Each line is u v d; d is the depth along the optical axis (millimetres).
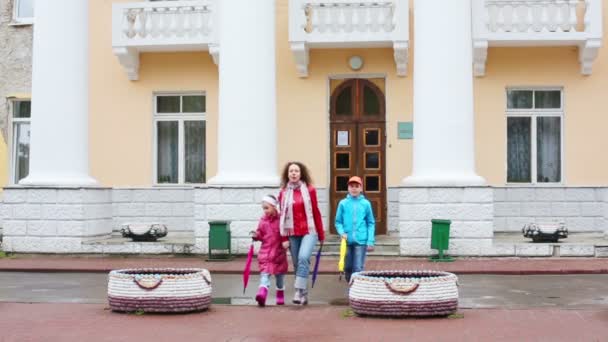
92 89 21141
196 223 17422
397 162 19953
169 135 21141
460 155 16703
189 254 17453
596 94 19750
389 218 19875
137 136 21016
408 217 16672
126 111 21016
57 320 9812
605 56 19734
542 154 20109
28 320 9836
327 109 20188
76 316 10078
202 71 20812
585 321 9469
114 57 21062
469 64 16875
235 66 17359
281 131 20250
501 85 19891
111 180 21062
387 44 19531
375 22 19125
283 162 20250
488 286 12891
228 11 17484
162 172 21156
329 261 16391
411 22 19672
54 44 18312
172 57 20922
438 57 16734
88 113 19219
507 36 19047
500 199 19828
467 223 16484
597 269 14570
